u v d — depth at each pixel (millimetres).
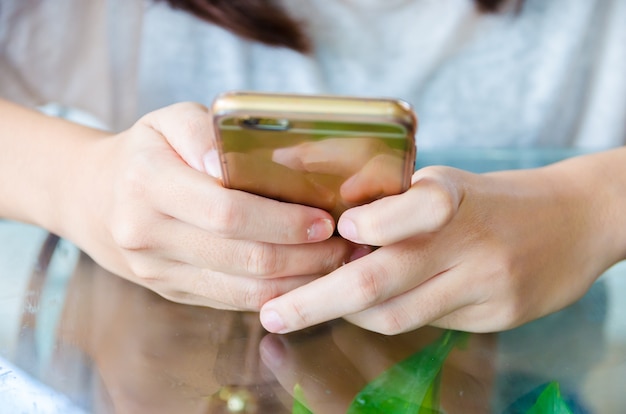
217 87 781
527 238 474
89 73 816
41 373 423
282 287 468
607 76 834
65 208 519
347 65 786
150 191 444
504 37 789
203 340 453
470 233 455
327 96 369
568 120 856
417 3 765
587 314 492
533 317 481
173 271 470
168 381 420
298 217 433
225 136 384
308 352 445
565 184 512
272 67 778
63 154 533
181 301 486
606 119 853
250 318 475
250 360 436
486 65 799
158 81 779
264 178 418
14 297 485
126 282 505
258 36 758
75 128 556
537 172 522
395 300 453
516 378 431
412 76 789
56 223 532
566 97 840
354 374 428
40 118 569
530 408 407
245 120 372
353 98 368
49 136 548
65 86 814
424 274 445
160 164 450
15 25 754
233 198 428
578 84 839
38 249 535
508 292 462
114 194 468
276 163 401
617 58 823
